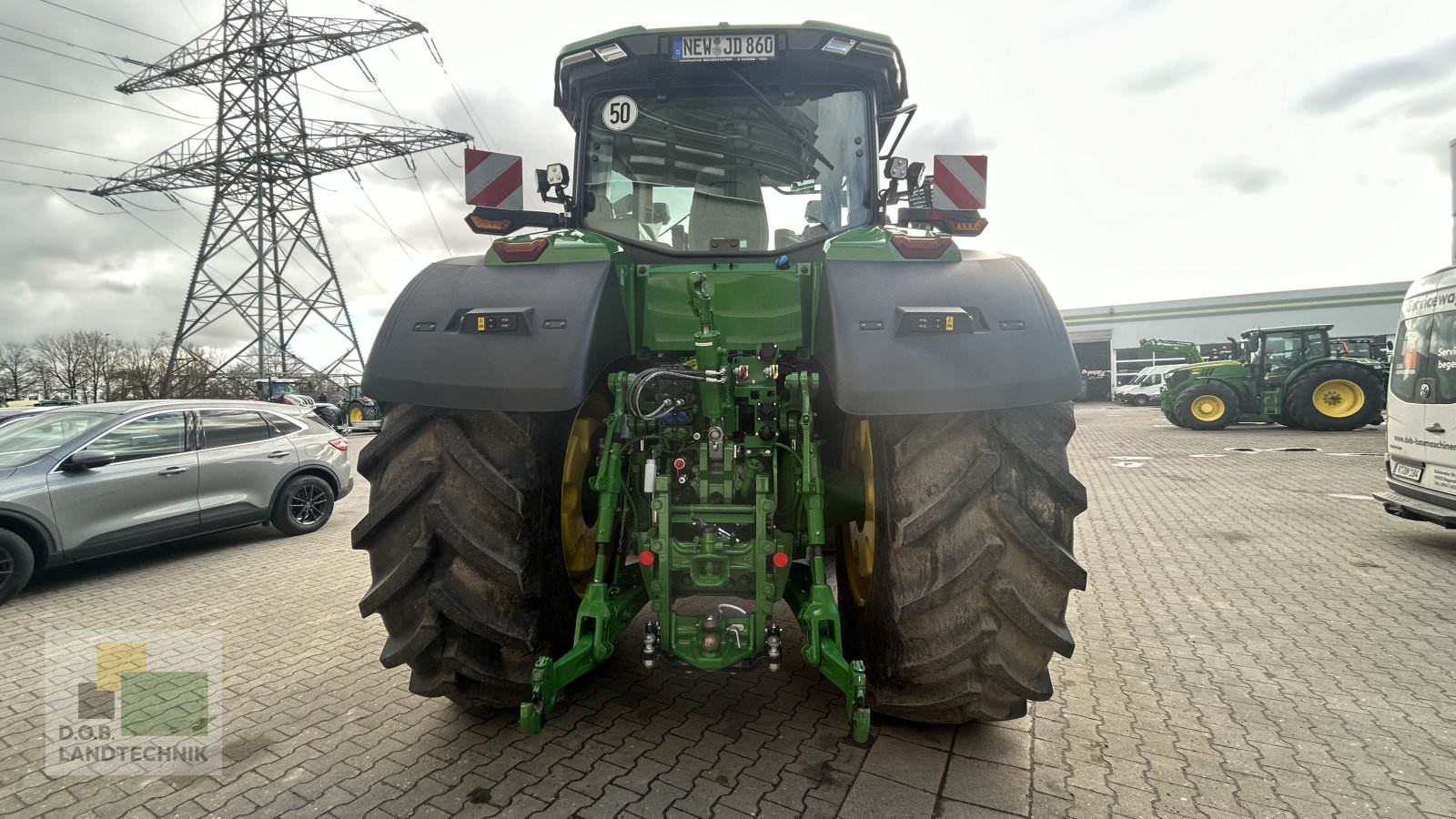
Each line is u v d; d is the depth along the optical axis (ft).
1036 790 8.14
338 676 11.85
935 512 7.38
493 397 7.48
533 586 7.80
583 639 8.11
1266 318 130.31
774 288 9.09
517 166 10.36
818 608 7.95
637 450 8.83
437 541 7.82
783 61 9.96
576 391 7.34
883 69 10.21
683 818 7.59
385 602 7.89
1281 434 51.37
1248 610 14.69
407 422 8.01
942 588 7.37
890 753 8.84
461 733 9.53
